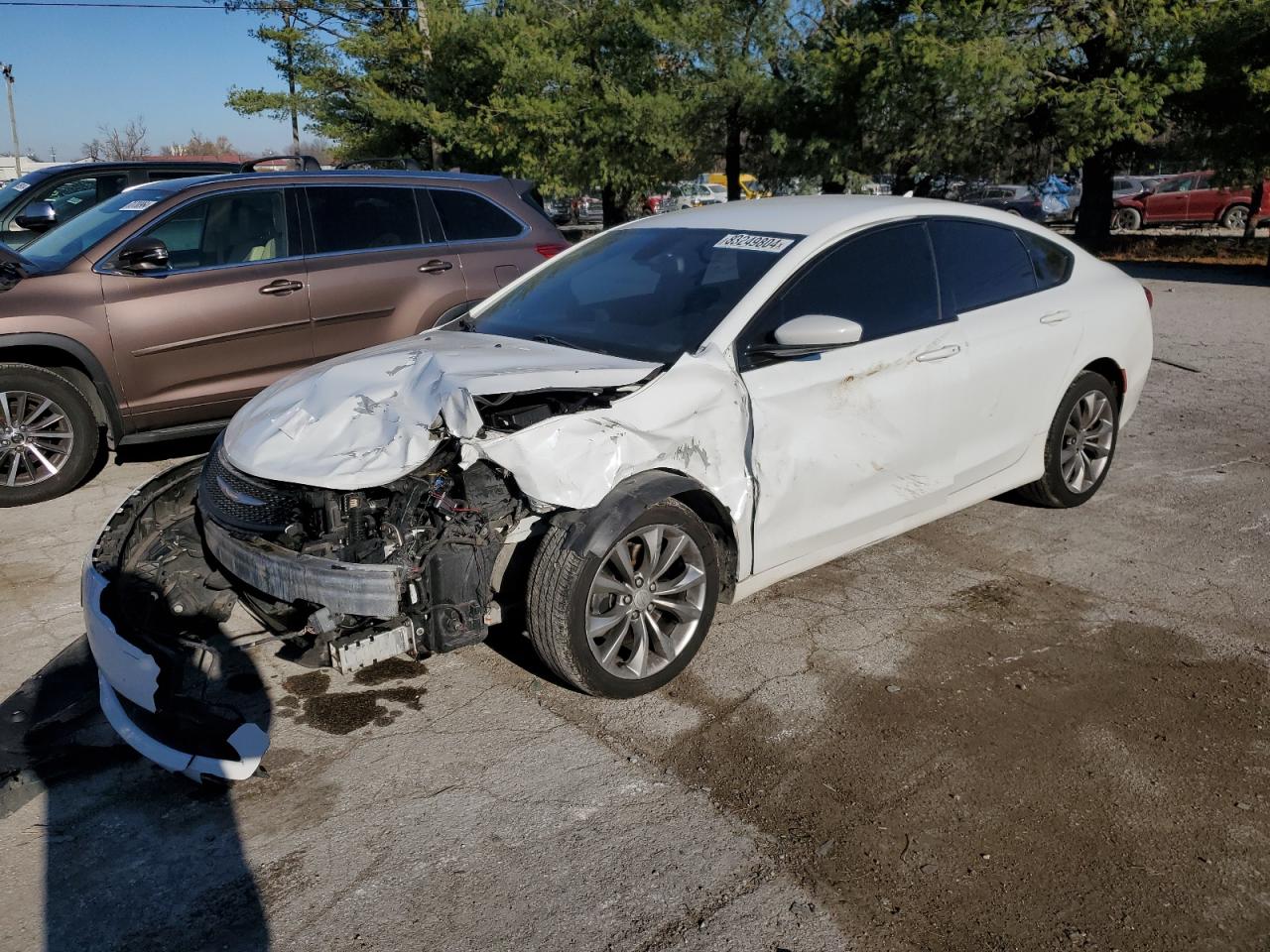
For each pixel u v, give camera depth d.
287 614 3.57
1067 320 5.02
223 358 6.19
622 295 4.29
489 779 3.19
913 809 3.01
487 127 20.88
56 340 5.66
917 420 4.30
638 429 3.42
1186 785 3.11
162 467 6.52
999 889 2.69
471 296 7.02
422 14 22.47
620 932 2.55
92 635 3.25
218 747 3.09
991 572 4.73
